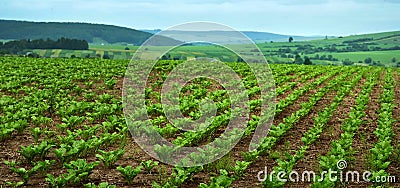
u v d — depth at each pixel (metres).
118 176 8.52
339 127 13.07
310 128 12.27
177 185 7.84
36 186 7.84
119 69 28.08
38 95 16.17
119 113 14.16
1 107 13.93
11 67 28.73
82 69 28.03
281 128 11.49
